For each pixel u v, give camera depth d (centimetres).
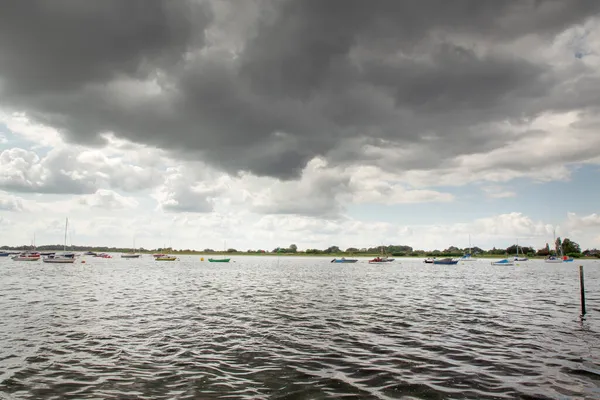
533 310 3447
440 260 15100
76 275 7769
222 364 1825
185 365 1805
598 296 4541
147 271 9656
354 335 2434
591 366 1805
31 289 4981
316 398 1416
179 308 3509
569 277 7994
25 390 1483
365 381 1596
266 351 2053
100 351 2034
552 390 1501
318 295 4628
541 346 2169
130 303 3803
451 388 1520
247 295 4594
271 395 1443
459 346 2167
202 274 8738
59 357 1919
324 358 1927
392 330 2584
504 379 1625
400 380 1609
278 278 7594
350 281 6881
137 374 1675
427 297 4447
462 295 4662
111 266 12044
